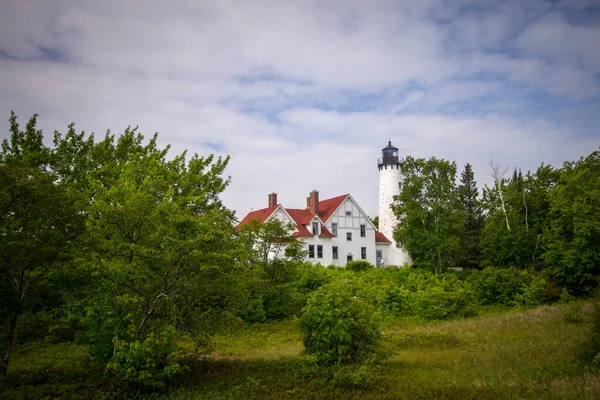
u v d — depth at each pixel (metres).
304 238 53.03
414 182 47.69
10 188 12.25
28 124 23.91
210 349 16.30
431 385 12.45
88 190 21.20
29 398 11.70
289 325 27.09
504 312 29.98
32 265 13.37
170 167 26.89
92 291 13.73
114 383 12.90
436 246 45.47
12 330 13.73
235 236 15.58
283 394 12.12
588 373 12.59
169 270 12.84
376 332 14.73
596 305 14.84
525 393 11.24
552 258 37.03
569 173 44.25
